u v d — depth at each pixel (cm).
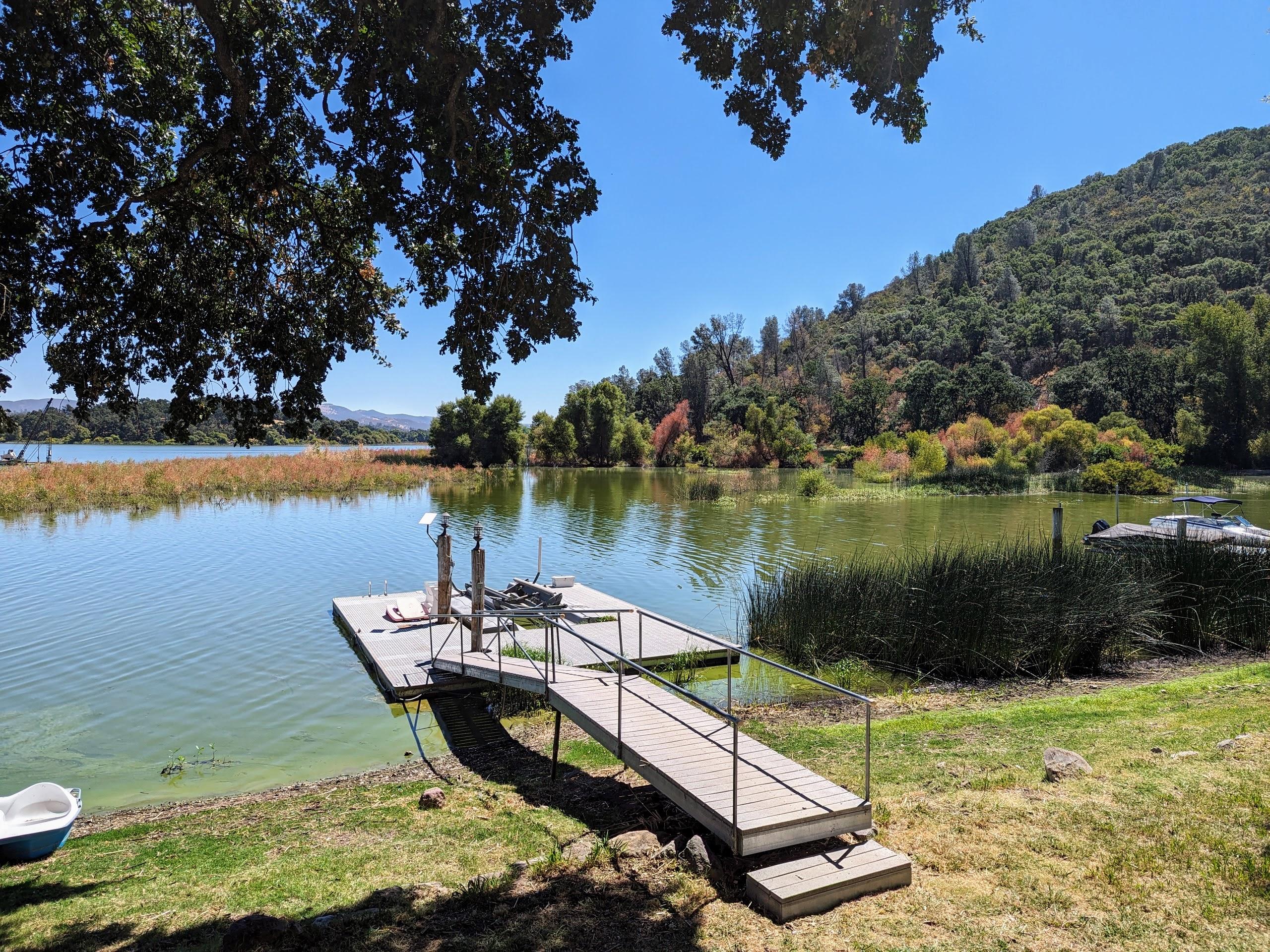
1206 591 1373
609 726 714
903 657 1242
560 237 673
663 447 8306
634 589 1852
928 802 606
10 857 641
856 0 617
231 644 1382
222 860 617
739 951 412
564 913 462
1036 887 459
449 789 788
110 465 4556
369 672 1234
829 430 10269
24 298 598
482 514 3434
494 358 709
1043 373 11900
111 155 627
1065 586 1285
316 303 790
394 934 441
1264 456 6047
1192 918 415
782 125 697
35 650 1336
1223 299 11700
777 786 577
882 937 418
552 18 619
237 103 630
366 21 661
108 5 651
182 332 713
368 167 641
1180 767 639
